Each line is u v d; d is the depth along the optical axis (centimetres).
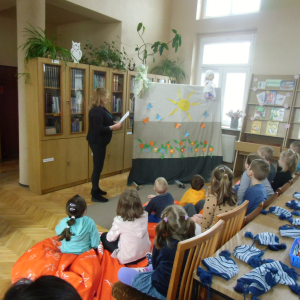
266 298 100
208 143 457
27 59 333
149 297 134
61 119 365
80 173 409
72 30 551
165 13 554
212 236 131
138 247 200
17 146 563
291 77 447
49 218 300
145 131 407
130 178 416
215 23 517
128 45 489
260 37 474
